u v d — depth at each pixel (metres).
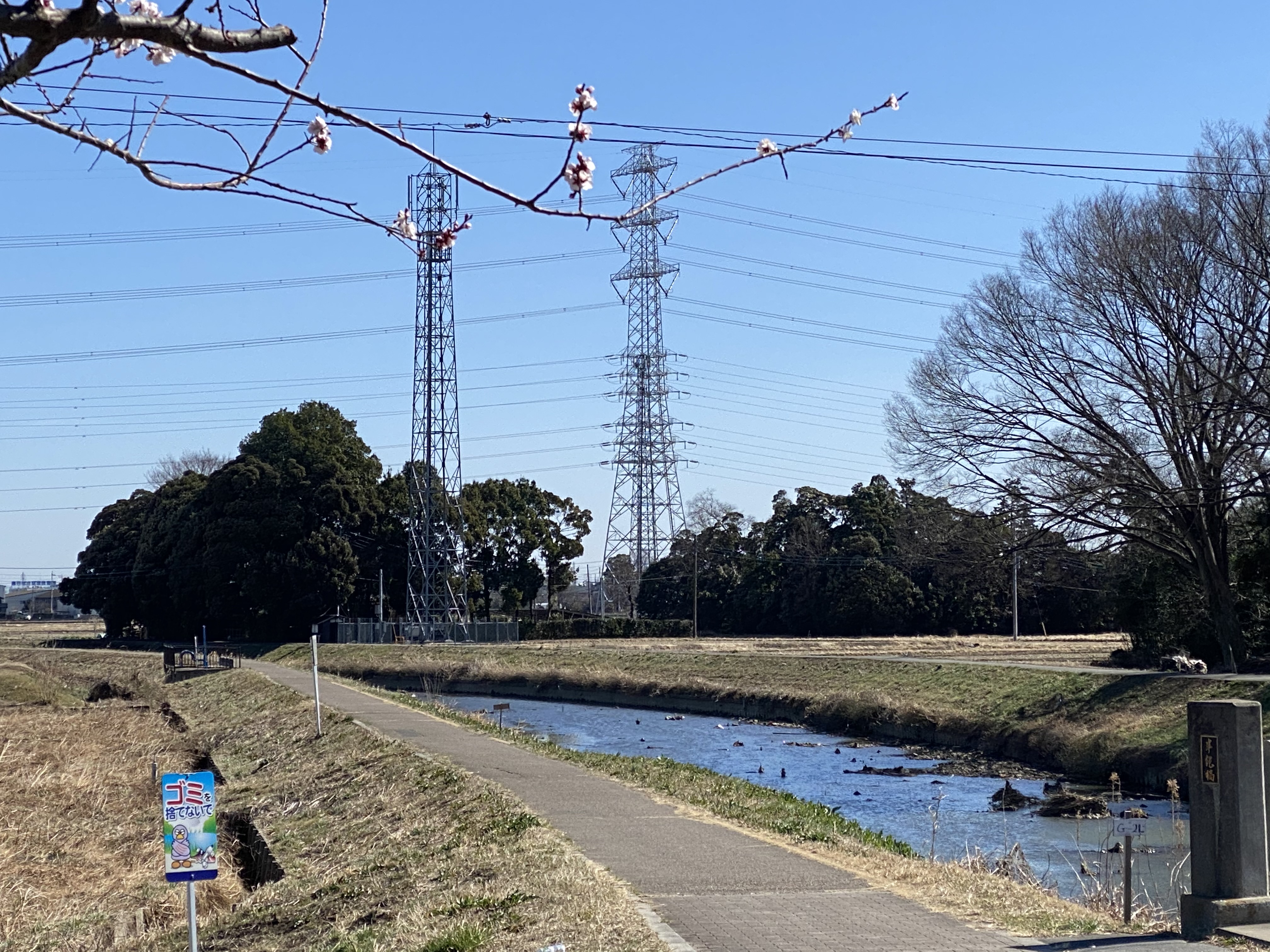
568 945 8.27
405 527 76.25
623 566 111.06
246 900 13.98
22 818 20.08
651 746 33.38
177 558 71.06
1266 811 8.91
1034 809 22.86
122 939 13.46
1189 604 38.06
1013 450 34.25
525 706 46.19
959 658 47.81
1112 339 32.19
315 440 72.56
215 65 4.04
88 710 37.94
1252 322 30.30
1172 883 14.54
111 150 4.12
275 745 27.66
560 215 4.61
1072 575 59.00
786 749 32.66
